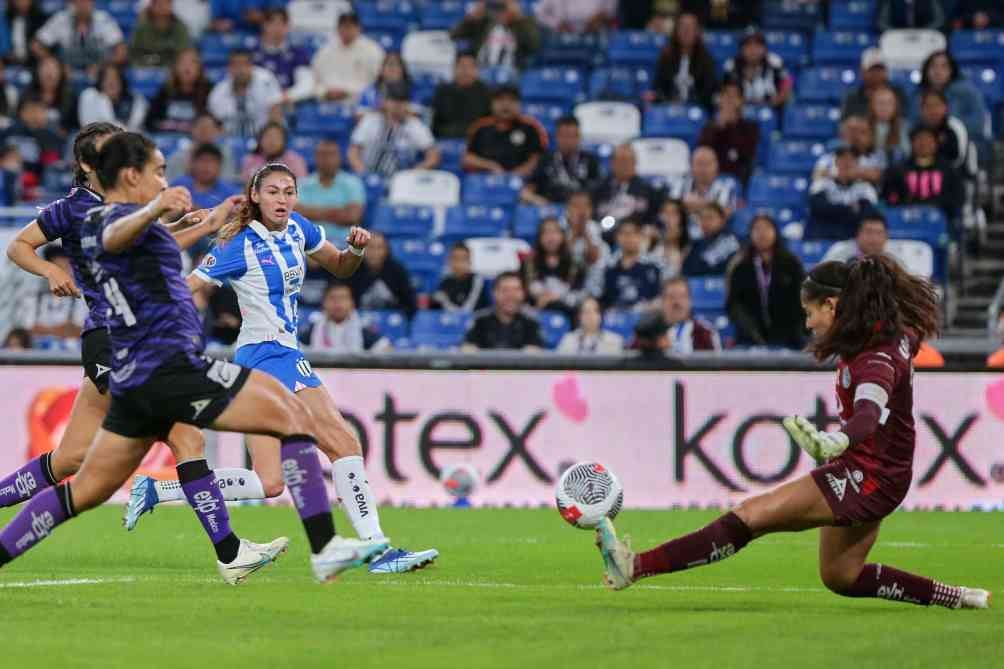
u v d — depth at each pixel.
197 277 31.31
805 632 23.83
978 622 25.06
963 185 66.19
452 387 52.78
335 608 26.42
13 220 64.75
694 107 74.81
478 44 80.31
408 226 69.06
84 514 48.44
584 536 42.50
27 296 60.41
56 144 72.56
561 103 78.06
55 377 52.47
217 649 21.97
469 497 52.38
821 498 24.94
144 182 24.89
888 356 24.75
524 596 28.59
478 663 20.95
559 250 61.62
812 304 25.45
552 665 20.84
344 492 31.98
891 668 20.75
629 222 61.41
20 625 24.08
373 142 72.06
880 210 65.31
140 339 24.33
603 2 82.94
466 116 74.06
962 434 52.66
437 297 62.38
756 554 38.12
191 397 24.23
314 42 84.38
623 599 28.25
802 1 82.12
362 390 52.56
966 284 67.75
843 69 77.19
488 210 69.00
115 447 25.14
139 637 23.00
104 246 23.95
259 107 75.06
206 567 34.38
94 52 81.12
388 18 84.75
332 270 33.06
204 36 82.50
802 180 69.19
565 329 60.88
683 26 75.44
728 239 62.75
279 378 31.59
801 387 52.62
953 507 52.41
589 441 52.81
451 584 30.77
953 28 80.12
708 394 52.84
